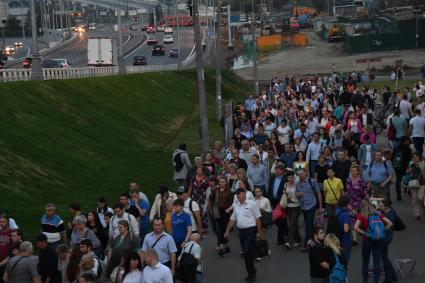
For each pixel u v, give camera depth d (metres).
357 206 22.11
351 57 146.12
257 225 19.55
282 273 20.12
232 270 20.70
